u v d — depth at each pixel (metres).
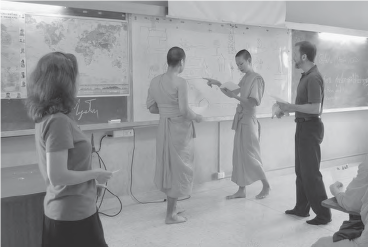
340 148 5.15
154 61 3.46
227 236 2.79
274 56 4.29
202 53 3.75
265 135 4.44
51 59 1.31
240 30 3.99
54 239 1.37
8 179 1.98
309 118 2.88
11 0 2.71
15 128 2.81
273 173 4.51
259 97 3.47
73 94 1.35
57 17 2.92
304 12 4.62
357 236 1.61
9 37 2.73
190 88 3.71
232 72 3.98
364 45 5.14
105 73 3.19
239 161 3.58
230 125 4.12
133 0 3.37
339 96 4.95
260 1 4.05
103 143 3.33
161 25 3.47
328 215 2.95
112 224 3.03
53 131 1.26
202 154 3.96
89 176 1.36
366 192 1.60
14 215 1.80
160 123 3.00
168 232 2.87
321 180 2.93
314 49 2.91
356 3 5.09
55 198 1.37
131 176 3.51
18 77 2.79
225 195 3.80
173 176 2.97
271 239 2.73
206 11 3.68
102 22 3.14
